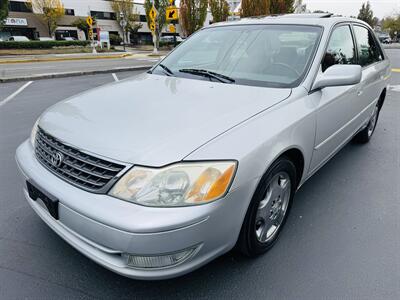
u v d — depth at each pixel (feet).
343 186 11.05
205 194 5.53
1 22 90.63
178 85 8.71
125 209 5.41
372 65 12.84
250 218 6.63
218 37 10.54
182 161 5.57
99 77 35.83
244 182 5.98
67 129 6.74
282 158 7.27
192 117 6.66
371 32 13.38
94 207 5.57
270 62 9.04
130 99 7.84
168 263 5.59
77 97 8.65
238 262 7.50
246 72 8.96
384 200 10.22
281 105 7.43
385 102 23.38
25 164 7.14
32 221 8.96
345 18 10.94
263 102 7.39
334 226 8.89
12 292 6.68
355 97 10.71
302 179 8.50
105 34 116.26
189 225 5.38
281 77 8.56
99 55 80.23
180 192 5.45
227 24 11.13
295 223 8.99
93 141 6.15
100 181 5.79
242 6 71.31
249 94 7.82
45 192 6.31
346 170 12.26
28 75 34.27
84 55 80.79
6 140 14.98
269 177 6.77
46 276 7.09
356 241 8.31
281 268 7.38
